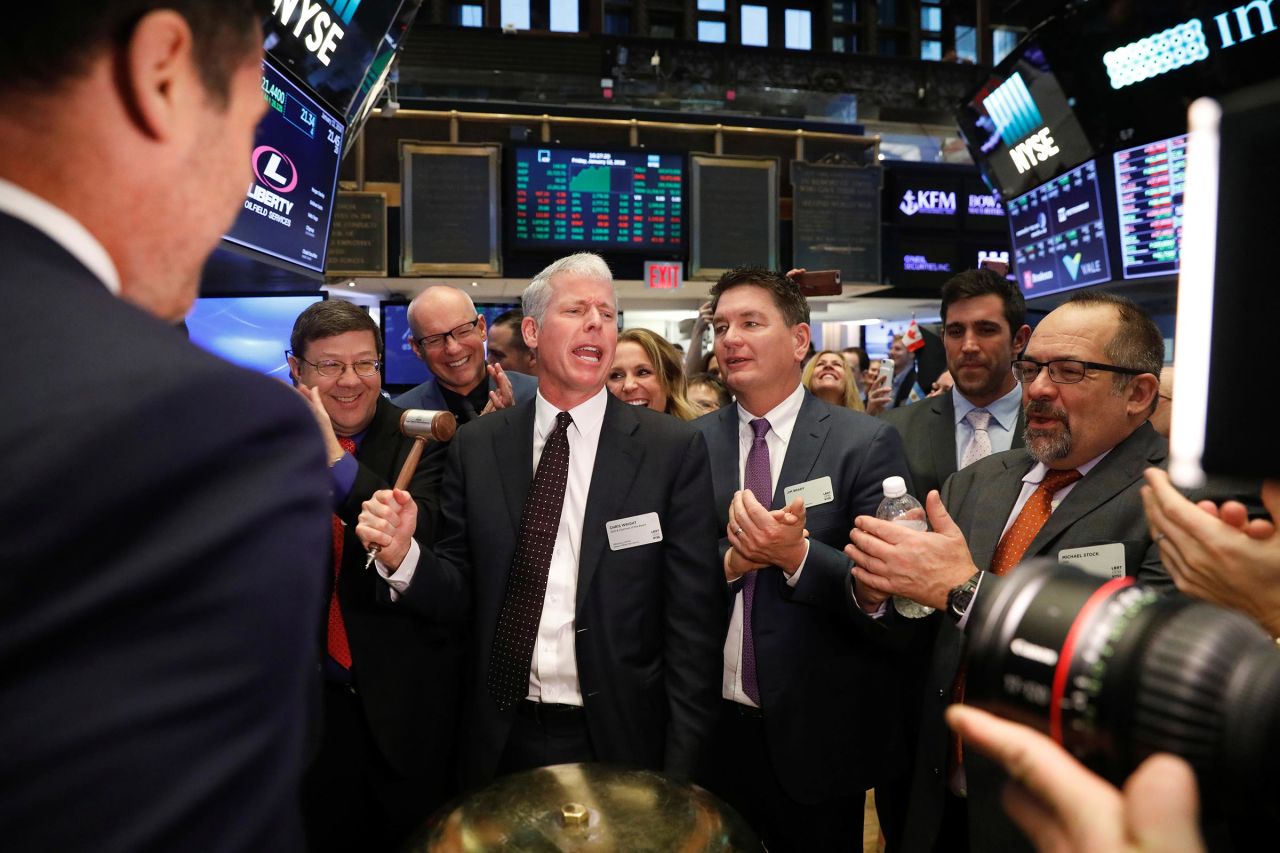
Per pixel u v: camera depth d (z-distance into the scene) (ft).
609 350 5.50
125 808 1.03
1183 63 9.74
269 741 1.19
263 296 8.10
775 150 21.02
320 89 7.77
